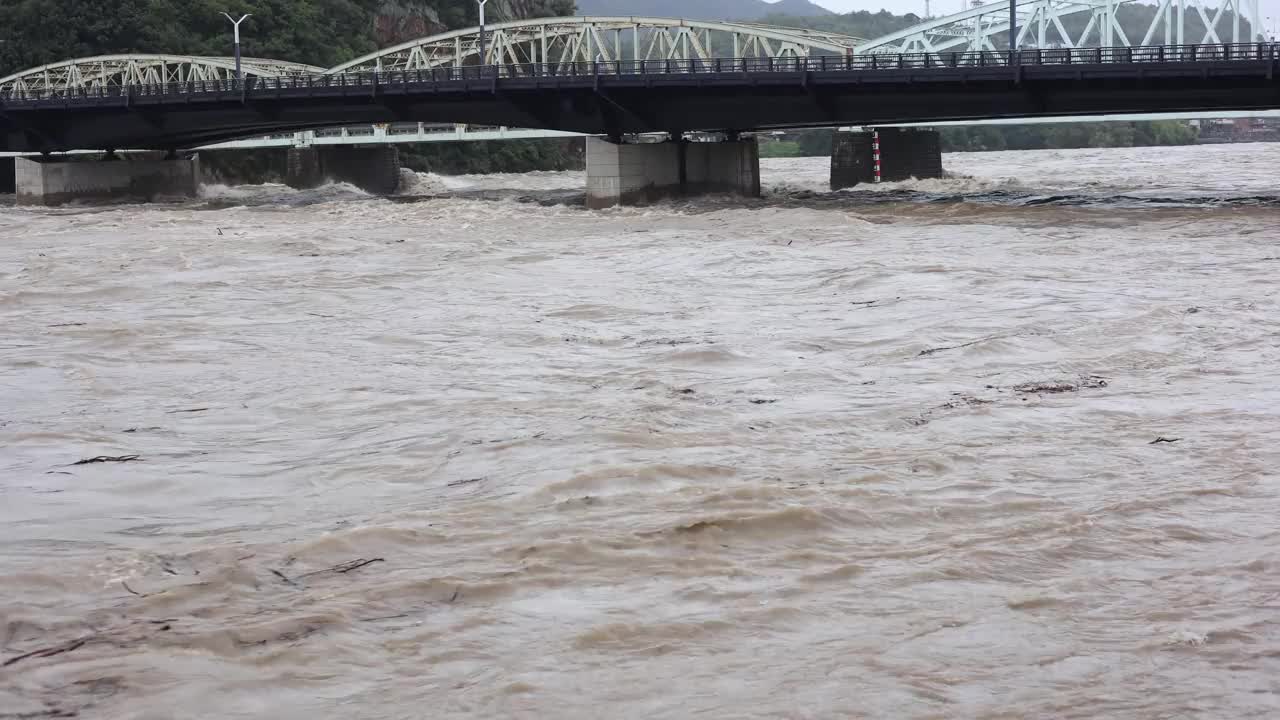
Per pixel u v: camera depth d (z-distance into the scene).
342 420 24.38
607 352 31.28
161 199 115.62
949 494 18.58
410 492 19.36
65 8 183.25
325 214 84.56
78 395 27.20
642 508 17.94
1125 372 27.48
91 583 15.29
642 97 87.00
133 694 12.44
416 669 13.05
